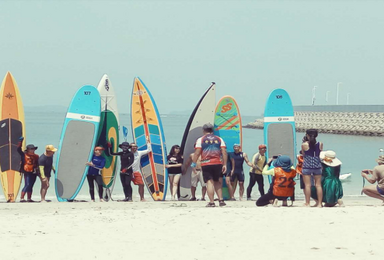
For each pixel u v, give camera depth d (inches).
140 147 899.4
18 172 847.1
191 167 888.3
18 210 648.4
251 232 418.9
